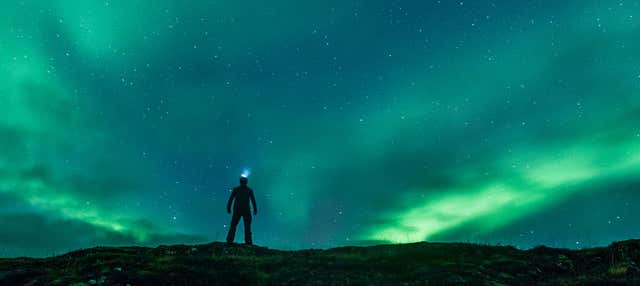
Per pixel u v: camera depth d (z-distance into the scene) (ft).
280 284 33.60
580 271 35.47
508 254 40.81
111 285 32.58
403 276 34.63
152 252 44.01
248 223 52.19
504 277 33.94
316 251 45.19
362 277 34.53
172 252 44.09
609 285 28.89
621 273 32.27
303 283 33.45
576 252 40.86
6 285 33.60
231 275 35.14
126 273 34.53
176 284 33.09
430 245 44.73
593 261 37.35
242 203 52.54
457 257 39.55
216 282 33.76
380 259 39.60
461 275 33.78
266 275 35.63
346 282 33.40
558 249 42.19
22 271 35.83
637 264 34.83
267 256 42.60
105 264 37.17
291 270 36.55
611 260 36.63
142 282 33.19
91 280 33.22
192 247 46.52
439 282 32.27
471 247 43.19
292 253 44.80
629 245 39.29
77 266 37.68
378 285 32.65
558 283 31.32
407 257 39.99
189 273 34.94
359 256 41.06
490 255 40.45
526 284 32.42
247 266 37.52
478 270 35.06
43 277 34.60
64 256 42.65
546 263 37.40
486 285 31.30
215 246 46.93
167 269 35.65
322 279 34.22
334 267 37.47
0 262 39.96
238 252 44.37
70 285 32.45
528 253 41.16
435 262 37.81
